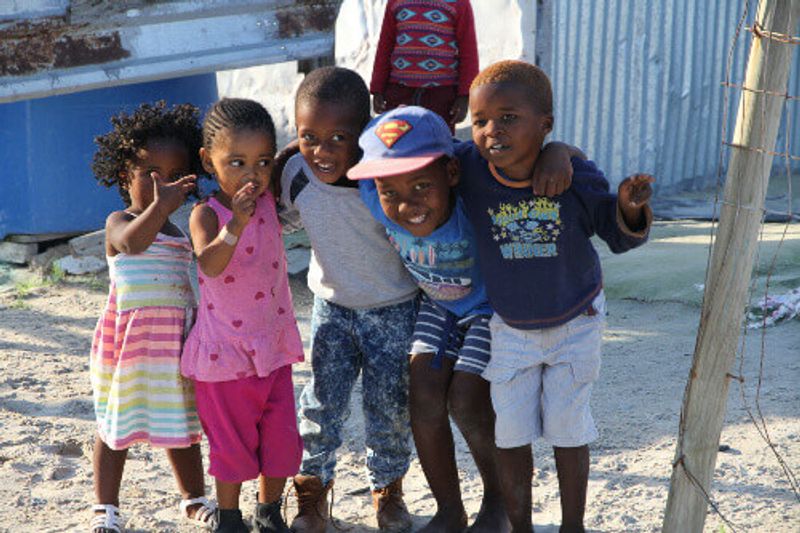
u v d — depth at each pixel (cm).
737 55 1127
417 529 386
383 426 377
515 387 339
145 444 476
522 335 338
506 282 334
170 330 366
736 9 1112
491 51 898
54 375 581
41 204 821
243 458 355
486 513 365
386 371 371
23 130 806
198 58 702
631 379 559
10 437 476
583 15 1063
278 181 368
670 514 320
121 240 354
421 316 363
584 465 342
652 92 1086
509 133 311
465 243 346
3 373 581
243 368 352
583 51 1070
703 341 308
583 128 1082
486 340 349
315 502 381
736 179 297
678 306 694
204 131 349
